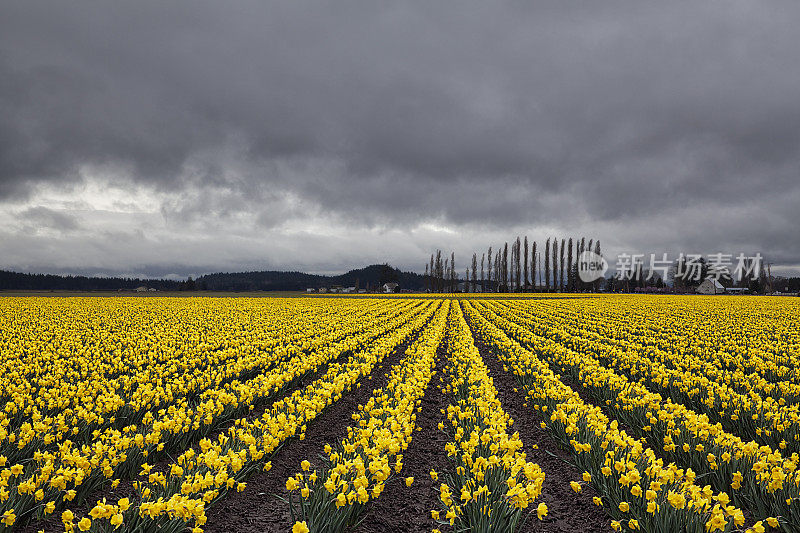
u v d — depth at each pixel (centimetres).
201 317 3300
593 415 729
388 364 1593
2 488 489
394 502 603
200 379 1106
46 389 1068
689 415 680
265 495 609
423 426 923
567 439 763
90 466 569
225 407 891
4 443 653
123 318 3183
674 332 2472
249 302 5250
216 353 1491
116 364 1330
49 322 2842
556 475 687
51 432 692
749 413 816
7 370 1273
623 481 503
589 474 581
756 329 2588
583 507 589
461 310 4341
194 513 459
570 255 10444
